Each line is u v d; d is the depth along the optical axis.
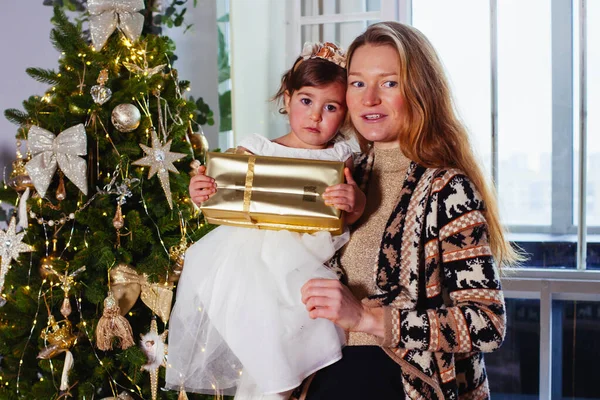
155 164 2.01
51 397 2.01
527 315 2.87
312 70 1.66
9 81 2.89
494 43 2.86
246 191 1.52
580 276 2.79
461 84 2.91
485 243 1.41
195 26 3.13
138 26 2.15
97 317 2.02
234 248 1.58
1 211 2.72
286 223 1.53
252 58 2.98
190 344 1.66
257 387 1.56
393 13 2.90
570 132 2.81
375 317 1.36
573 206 2.82
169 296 2.00
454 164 1.51
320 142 1.70
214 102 3.14
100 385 2.03
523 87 2.84
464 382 1.51
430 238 1.43
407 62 1.49
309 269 1.49
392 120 1.51
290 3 3.01
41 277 2.06
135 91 2.04
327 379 1.48
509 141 2.87
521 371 2.89
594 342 2.81
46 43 2.91
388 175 1.57
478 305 1.36
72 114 2.04
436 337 1.34
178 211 2.08
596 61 2.76
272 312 1.48
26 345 2.04
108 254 1.93
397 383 1.44
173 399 2.08
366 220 1.56
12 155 2.86
